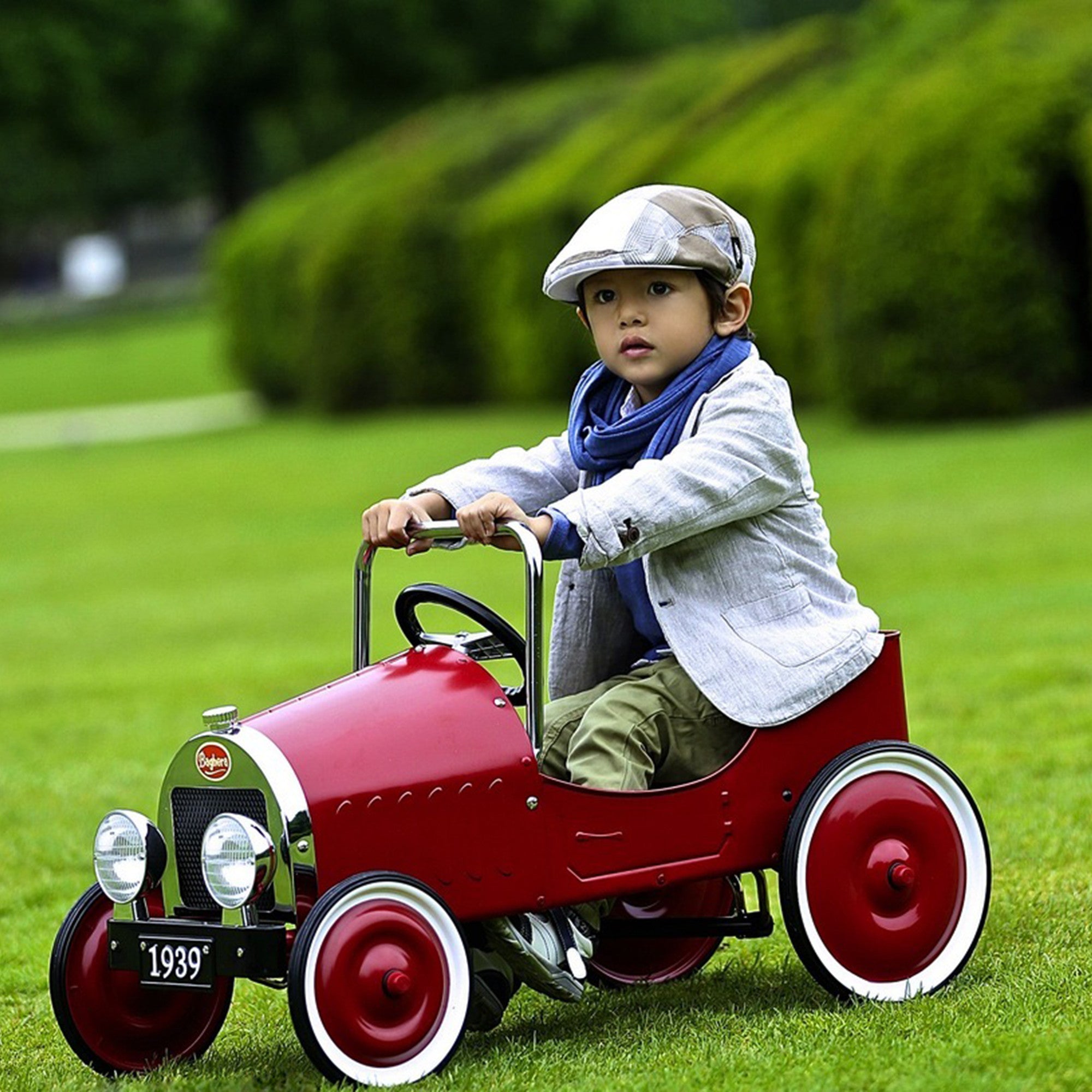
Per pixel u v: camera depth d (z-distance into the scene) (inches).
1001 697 652.1
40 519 1633.9
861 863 338.6
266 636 954.7
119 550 1402.6
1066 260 1552.7
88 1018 327.0
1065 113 1503.4
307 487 1669.5
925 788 346.3
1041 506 1164.5
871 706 346.9
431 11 4136.3
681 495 325.1
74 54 3681.1
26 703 813.9
